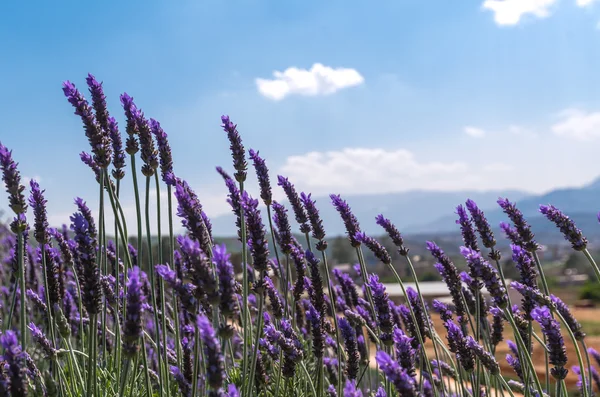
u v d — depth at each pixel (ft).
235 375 13.88
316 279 13.06
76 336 16.14
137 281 7.85
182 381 10.45
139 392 12.89
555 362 10.02
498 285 10.27
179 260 11.22
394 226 14.05
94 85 11.49
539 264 12.80
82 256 8.46
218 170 15.56
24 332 9.36
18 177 9.61
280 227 13.11
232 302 7.89
